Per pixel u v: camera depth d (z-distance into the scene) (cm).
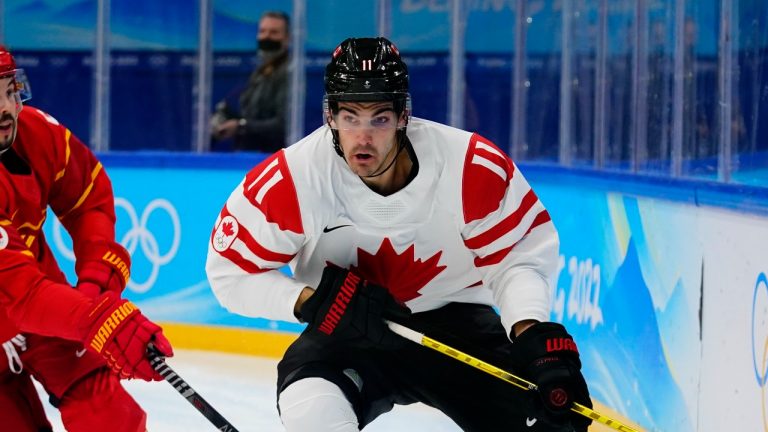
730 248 840
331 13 1805
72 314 650
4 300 663
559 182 1302
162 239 1559
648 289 1020
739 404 819
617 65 1237
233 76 1800
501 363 702
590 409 629
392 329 664
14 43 1884
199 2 1769
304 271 712
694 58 999
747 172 875
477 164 661
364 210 669
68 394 708
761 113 846
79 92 1883
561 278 1296
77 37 1872
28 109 730
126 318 643
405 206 668
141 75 1831
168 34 1817
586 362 1197
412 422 1102
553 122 1503
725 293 847
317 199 655
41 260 732
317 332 708
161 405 1191
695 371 906
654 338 1002
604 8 1284
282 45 1678
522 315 670
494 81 1784
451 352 652
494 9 1770
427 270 706
